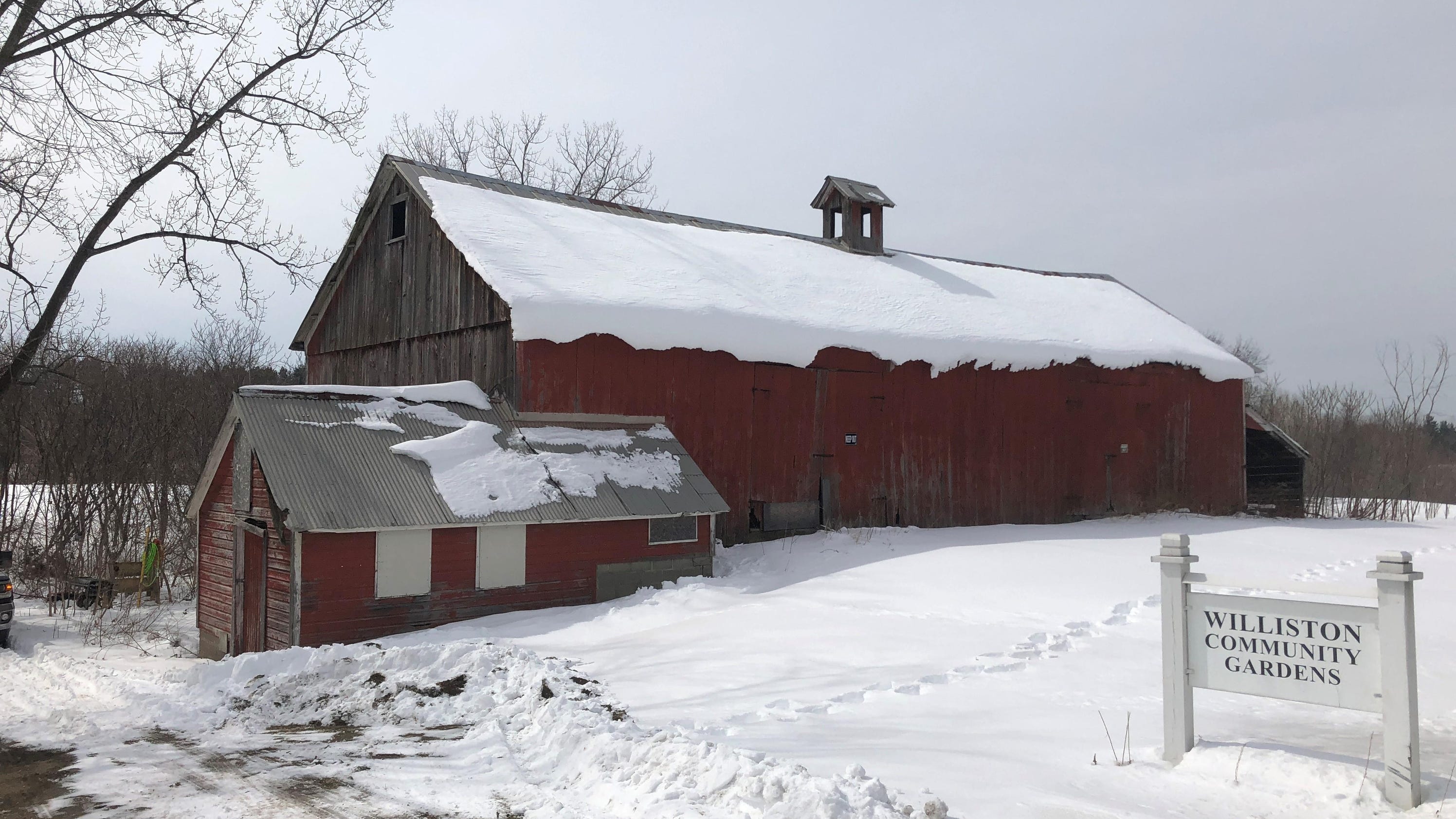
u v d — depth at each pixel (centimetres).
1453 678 874
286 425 1421
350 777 696
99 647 1609
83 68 1791
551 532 1477
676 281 2009
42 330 1814
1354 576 1473
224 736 855
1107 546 1650
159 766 756
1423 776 570
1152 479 2591
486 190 2162
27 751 828
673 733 684
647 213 2453
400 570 1334
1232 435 2770
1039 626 1099
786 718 767
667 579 1598
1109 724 718
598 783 627
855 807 501
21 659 1426
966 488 2264
